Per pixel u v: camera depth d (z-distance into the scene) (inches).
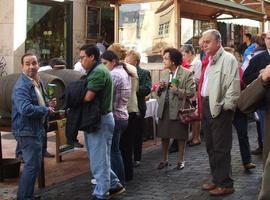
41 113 225.8
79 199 252.4
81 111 228.1
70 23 596.7
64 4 592.4
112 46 276.7
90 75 227.1
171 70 305.6
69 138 231.5
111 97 234.4
